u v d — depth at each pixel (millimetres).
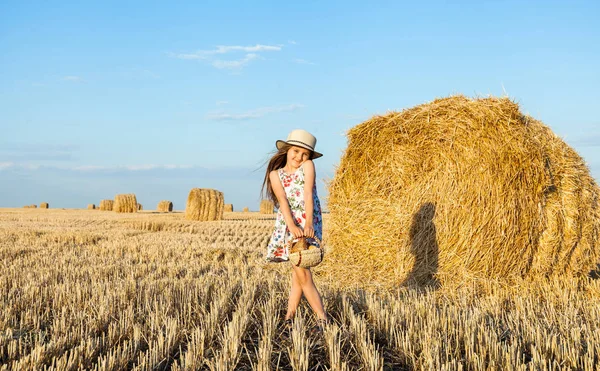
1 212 35312
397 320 4223
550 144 6746
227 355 3312
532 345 3607
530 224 6414
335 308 4852
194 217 24469
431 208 6777
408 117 7156
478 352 3484
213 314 4270
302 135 4062
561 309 5242
